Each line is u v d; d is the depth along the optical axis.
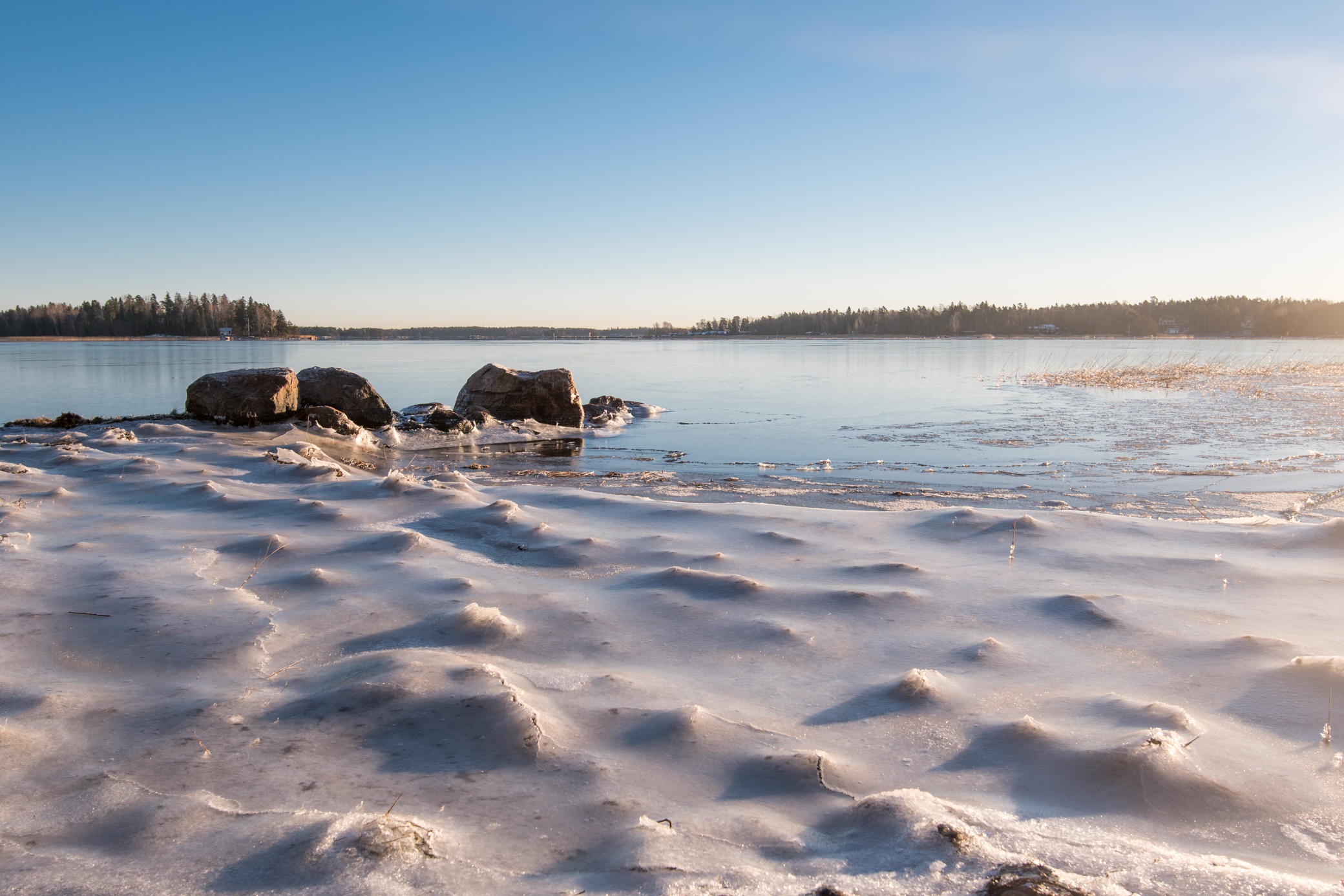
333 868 1.61
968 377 27.95
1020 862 1.58
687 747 2.21
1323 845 1.73
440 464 9.84
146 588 3.65
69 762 2.13
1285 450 10.27
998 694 2.58
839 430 13.12
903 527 4.95
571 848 1.74
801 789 2.01
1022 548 4.39
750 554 4.40
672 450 11.20
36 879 1.60
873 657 2.95
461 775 2.08
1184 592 3.62
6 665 2.80
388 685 2.53
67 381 24.06
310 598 3.59
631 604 3.53
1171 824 1.83
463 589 3.70
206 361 38.72
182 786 2.01
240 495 5.86
